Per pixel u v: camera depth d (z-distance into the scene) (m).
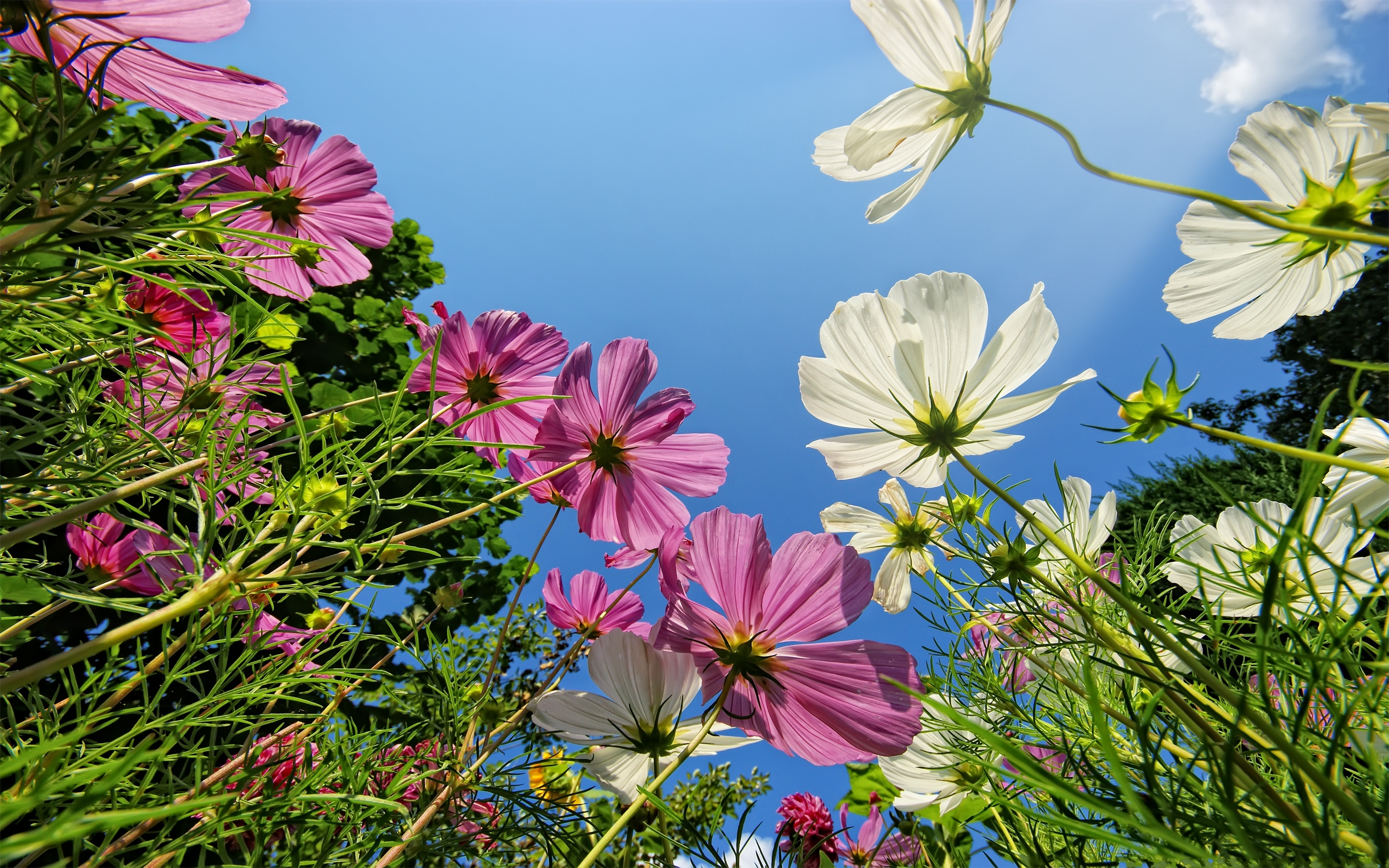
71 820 0.06
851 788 0.30
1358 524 0.10
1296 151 0.13
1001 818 0.16
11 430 0.16
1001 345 0.17
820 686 0.18
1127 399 0.11
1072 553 0.13
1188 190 0.09
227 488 0.18
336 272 0.25
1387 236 0.08
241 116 0.13
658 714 0.19
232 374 0.22
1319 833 0.09
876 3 0.15
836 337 0.18
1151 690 0.13
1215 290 0.15
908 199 0.16
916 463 0.18
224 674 0.16
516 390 0.28
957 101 0.15
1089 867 0.12
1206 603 0.13
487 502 0.18
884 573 0.26
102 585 0.16
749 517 0.19
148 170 0.13
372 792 0.22
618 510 0.26
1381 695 0.10
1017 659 0.20
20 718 0.17
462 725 0.24
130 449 0.17
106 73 0.12
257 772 0.16
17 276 0.11
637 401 0.27
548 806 0.24
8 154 0.10
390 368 0.76
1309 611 0.14
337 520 0.15
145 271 0.16
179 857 0.14
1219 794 0.10
